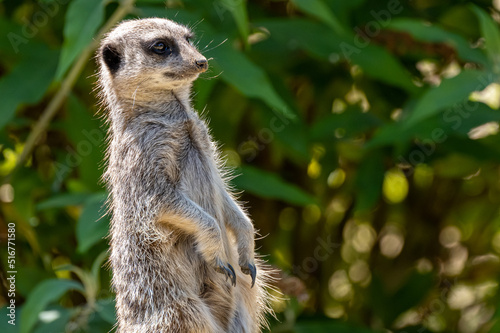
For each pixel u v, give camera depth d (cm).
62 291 993
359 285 1424
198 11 1121
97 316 1049
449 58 1273
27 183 1216
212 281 830
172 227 811
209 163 863
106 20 1153
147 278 805
